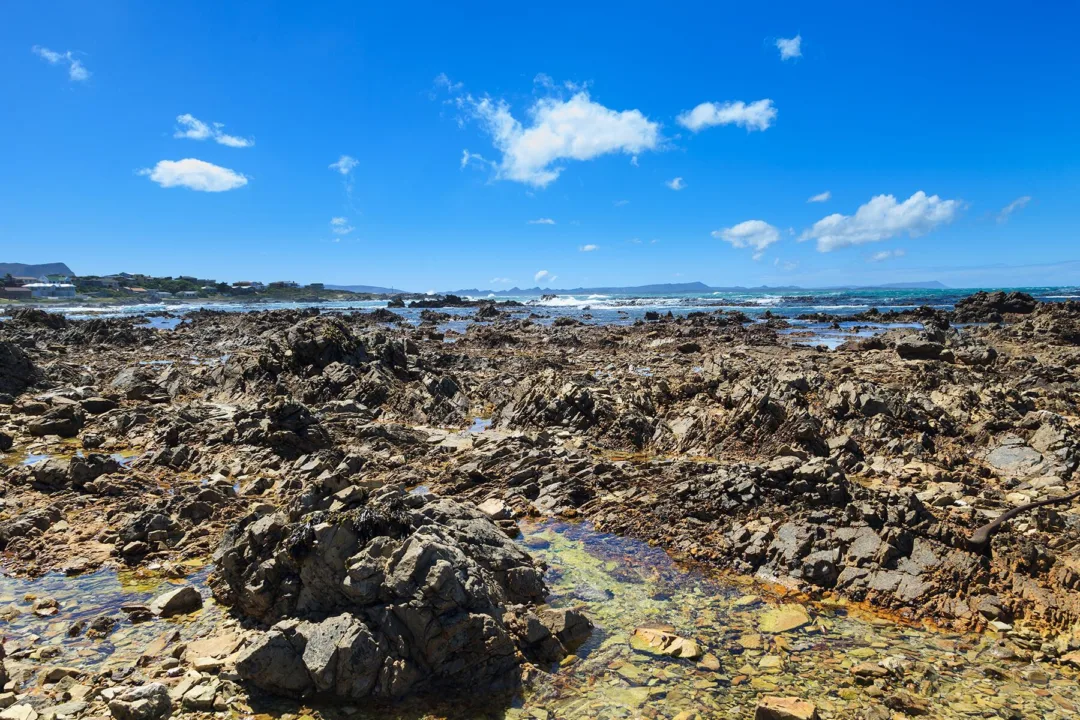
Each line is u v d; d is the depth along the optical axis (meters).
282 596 11.20
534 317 107.56
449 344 63.53
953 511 15.72
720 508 16.31
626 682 9.97
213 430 25.58
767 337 60.69
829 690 9.70
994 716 9.04
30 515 16.31
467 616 9.93
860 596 12.54
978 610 11.65
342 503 12.09
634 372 41.41
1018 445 21.19
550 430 26.30
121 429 26.84
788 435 22.52
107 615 12.09
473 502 18.33
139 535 15.38
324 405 30.36
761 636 11.29
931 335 42.81
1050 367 34.88
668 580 13.55
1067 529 14.11
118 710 8.88
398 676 9.53
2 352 34.38
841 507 15.05
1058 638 10.80
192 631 11.46
